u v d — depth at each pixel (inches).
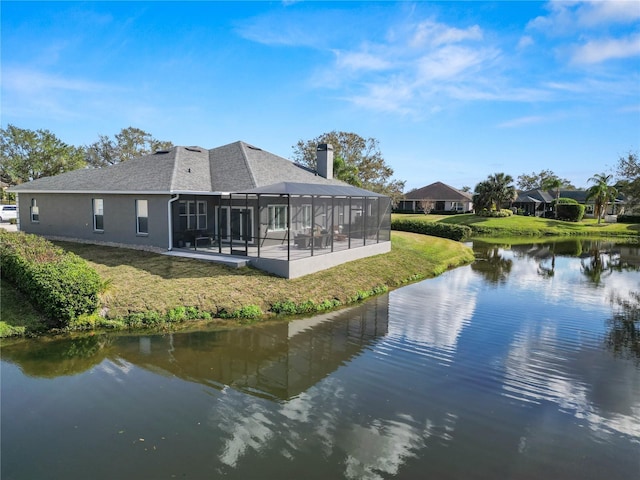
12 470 206.8
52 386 304.0
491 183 2218.3
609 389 320.2
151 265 595.5
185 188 676.7
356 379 328.8
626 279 805.9
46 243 606.5
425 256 940.0
